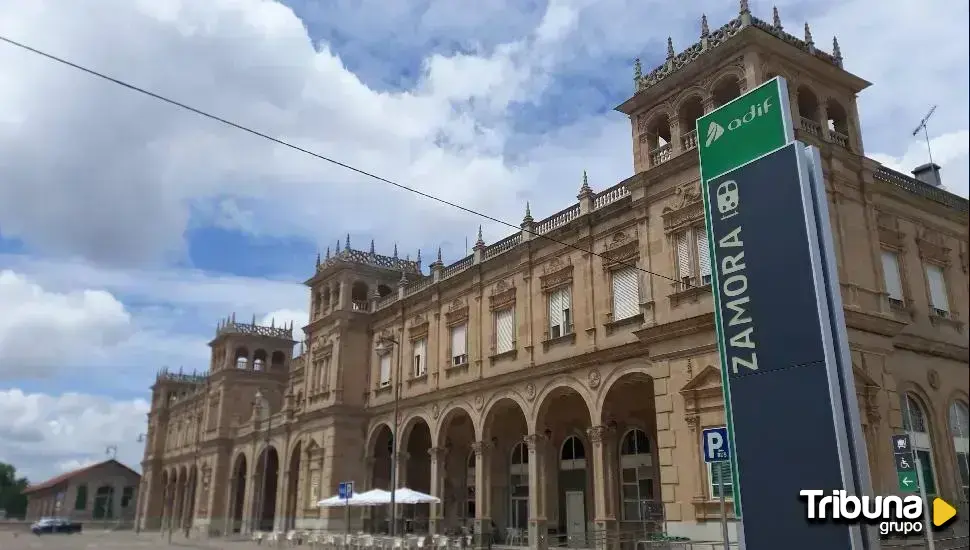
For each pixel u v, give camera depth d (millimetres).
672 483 22484
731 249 15922
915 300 25906
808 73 24516
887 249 25750
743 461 14664
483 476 33156
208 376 70938
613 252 28297
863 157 24656
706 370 22109
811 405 13680
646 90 26219
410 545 32000
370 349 45438
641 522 28172
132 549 43781
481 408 33938
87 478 101125
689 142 24938
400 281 44688
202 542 51000
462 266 38031
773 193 15320
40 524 75125
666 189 25203
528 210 33656
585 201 30047
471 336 35750
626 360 26719
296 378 54562
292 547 40812
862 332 21953
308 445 46469
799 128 23078
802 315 14195
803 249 14477
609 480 26672
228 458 62969
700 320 22484
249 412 65438
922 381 25188
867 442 20609
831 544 12883
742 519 14422
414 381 39875
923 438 24750
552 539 31828
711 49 23906
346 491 33594
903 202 26859
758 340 14898
